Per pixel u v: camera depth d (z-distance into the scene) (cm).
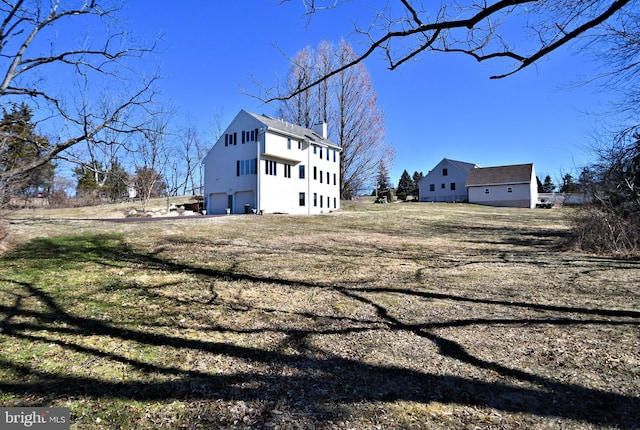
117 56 784
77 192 3447
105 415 253
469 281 670
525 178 4450
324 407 263
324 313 480
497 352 354
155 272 689
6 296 508
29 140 732
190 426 241
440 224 1989
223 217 1973
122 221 1523
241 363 337
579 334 395
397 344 379
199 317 458
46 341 375
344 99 3094
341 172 3538
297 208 2720
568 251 1064
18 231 1037
